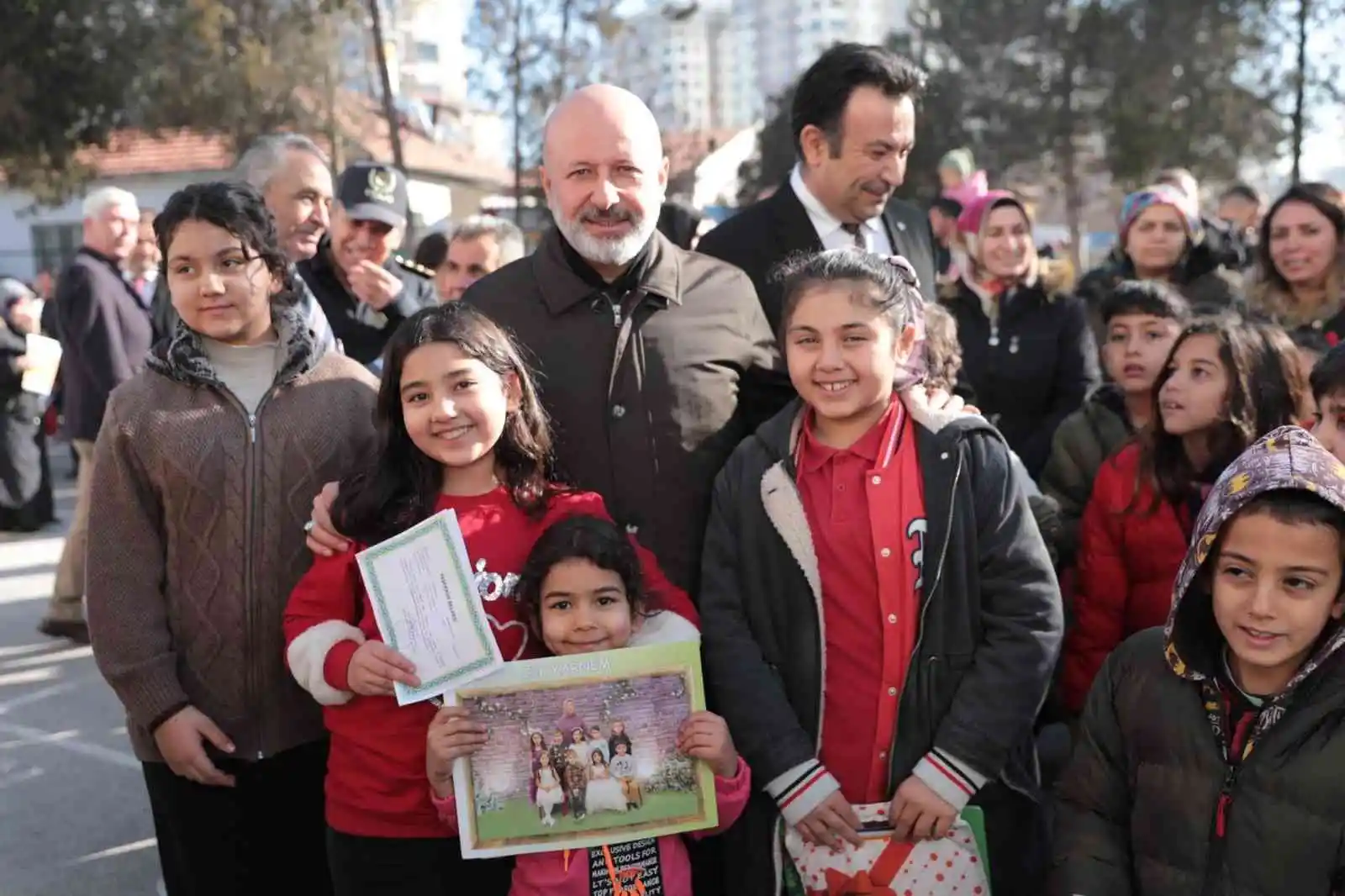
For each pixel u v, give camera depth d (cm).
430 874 255
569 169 278
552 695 245
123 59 1747
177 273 268
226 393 272
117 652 266
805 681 264
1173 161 2656
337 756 260
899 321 262
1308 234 455
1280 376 327
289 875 288
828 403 259
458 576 247
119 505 270
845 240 365
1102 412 395
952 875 253
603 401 285
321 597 258
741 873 268
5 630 711
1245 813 221
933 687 259
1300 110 2216
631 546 260
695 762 246
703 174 2836
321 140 1958
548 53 1502
